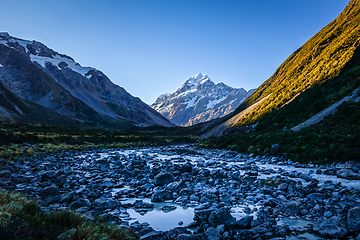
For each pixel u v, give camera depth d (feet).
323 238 29.37
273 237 29.53
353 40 224.33
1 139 149.79
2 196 27.20
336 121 115.96
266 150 118.32
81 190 51.39
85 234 22.76
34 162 94.63
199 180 66.49
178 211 40.91
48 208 36.09
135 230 30.71
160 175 60.34
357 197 42.42
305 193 48.01
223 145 184.85
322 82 201.46
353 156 78.69
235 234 30.60
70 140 214.69
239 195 49.47
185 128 645.51
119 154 139.44
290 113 196.54
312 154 92.48
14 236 19.15
